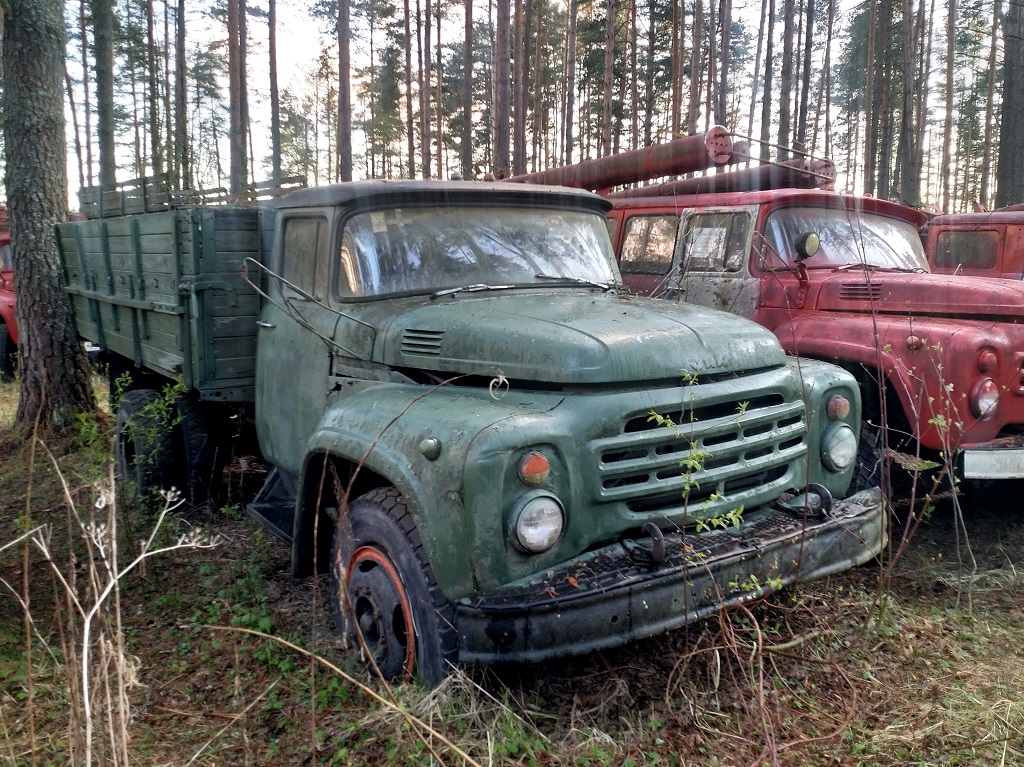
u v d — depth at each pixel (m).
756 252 5.54
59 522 5.23
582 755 2.74
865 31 24.81
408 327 3.54
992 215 7.55
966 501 5.31
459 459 2.73
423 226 3.99
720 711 3.03
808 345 5.07
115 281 5.97
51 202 7.33
